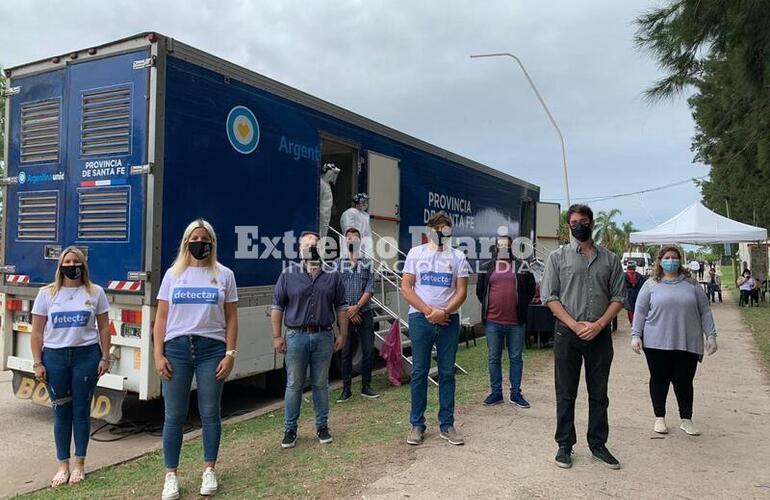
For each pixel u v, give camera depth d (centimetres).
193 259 395
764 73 650
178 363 382
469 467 421
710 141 1198
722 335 1193
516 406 601
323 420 488
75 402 428
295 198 679
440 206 1009
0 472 457
